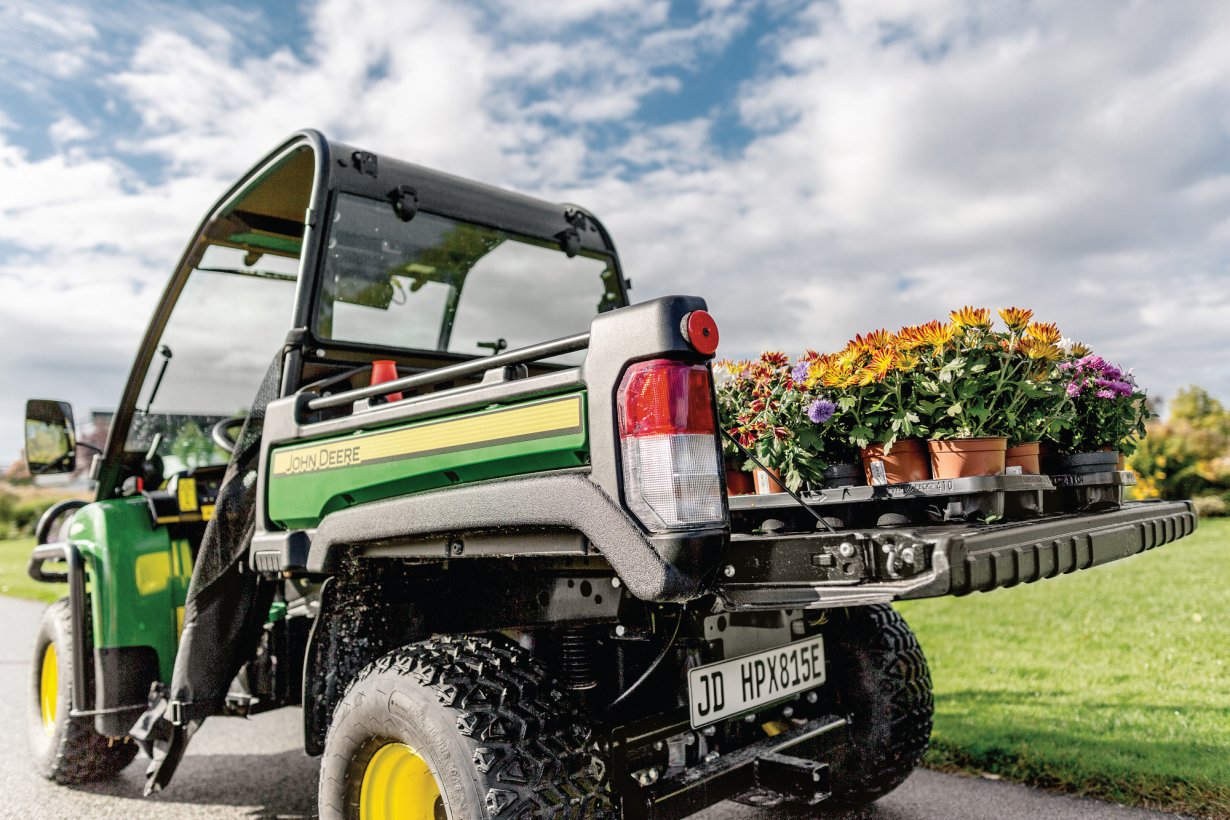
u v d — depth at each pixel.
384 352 3.13
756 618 2.58
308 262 2.88
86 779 3.83
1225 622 5.90
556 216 3.81
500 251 3.58
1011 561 1.73
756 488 2.32
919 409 2.17
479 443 2.09
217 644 2.91
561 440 1.92
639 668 2.40
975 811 3.16
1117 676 4.74
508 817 1.83
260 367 3.61
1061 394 2.32
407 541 2.28
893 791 3.41
